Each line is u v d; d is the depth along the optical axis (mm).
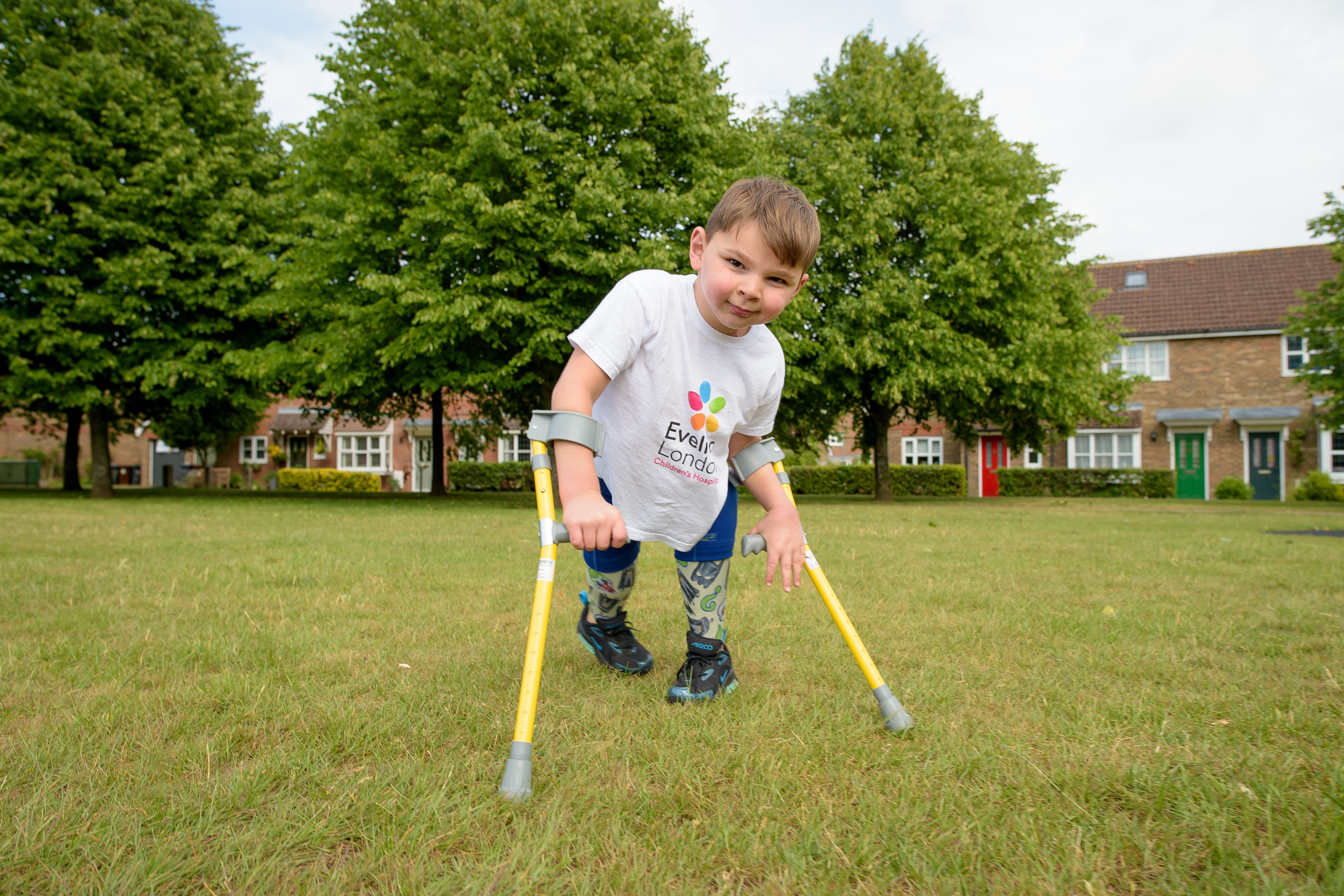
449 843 1365
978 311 15562
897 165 16312
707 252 1876
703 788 1594
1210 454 24594
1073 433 18656
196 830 1400
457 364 13406
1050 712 2139
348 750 1791
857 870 1311
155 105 15242
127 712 2029
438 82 12492
